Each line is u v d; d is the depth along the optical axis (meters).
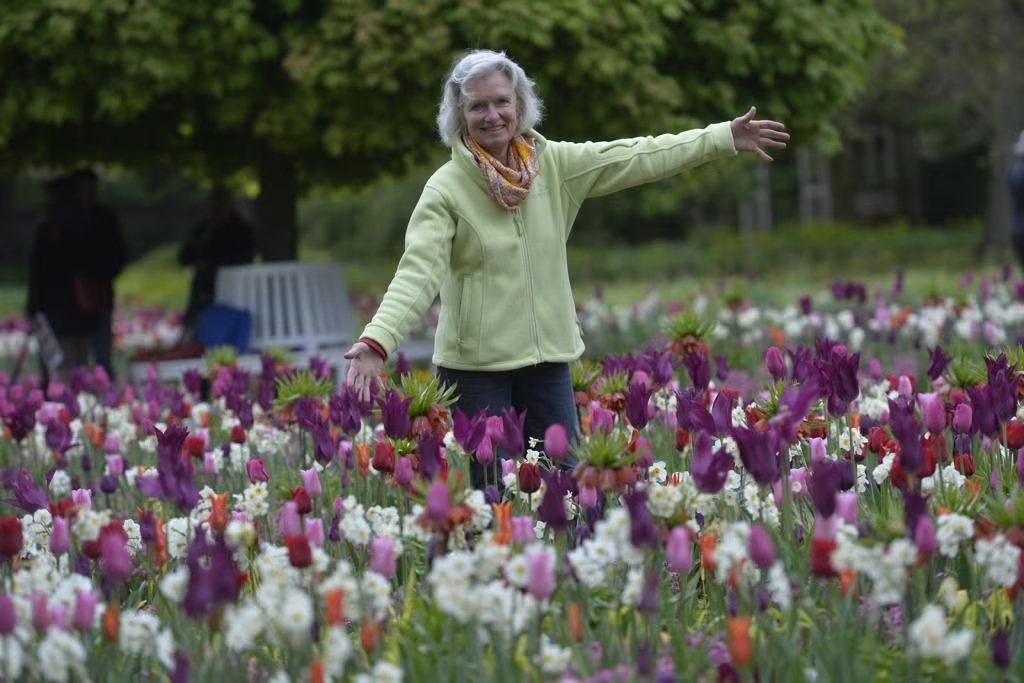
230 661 5.70
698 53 17.27
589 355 19.23
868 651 5.43
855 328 16.62
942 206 64.94
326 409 9.79
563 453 6.84
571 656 5.50
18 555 7.08
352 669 5.50
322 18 15.73
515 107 8.07
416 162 20.53
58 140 18.84
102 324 18.16
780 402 6.44
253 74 15.86
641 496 5.30
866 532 5.82
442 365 8.40
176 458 6.81
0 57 15.95
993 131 46.91
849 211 64.50
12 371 20.50
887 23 19.36
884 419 8.72
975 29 42.38
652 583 5.30
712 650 5.69
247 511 7.36
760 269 45.84
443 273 7.99
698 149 8.21
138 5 15.14
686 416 7.60
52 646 5.04
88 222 17.70
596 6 15.58
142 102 15.70
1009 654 5.16
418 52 15.04
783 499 6.34
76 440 10.78
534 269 8.22
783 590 5.29
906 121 56.62
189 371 11.49
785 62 17.42
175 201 64.50
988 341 14.78
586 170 8.34
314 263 17.72
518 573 5.23
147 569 6.92
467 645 5.73
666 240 57.50
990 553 5.55
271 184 19.08
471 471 8.73
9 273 54.72
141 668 5.97
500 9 15.11
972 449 8.18
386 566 5.57
